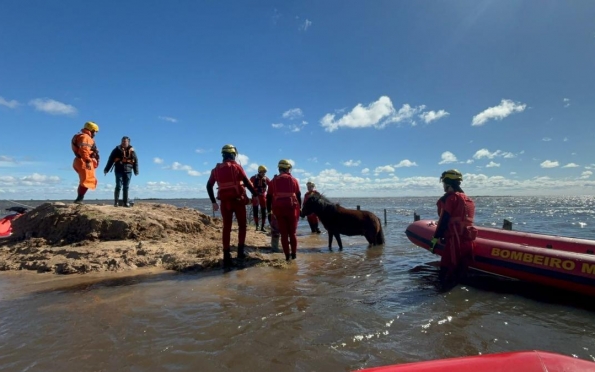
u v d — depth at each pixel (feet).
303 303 12.85
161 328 10.52
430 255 23.72
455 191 16.70
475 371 4.84
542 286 15.42
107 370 8.16
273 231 25.40
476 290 14.98
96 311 11.99
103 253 19.79
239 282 15.87
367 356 8.84
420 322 11.18
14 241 23.53
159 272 17.80
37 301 13.07
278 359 8.66
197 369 8.20
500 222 65.36
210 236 27.48
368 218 27.73
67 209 24.17
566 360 5.07
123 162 28.68
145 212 27.02
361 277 17.11
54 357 8.77
